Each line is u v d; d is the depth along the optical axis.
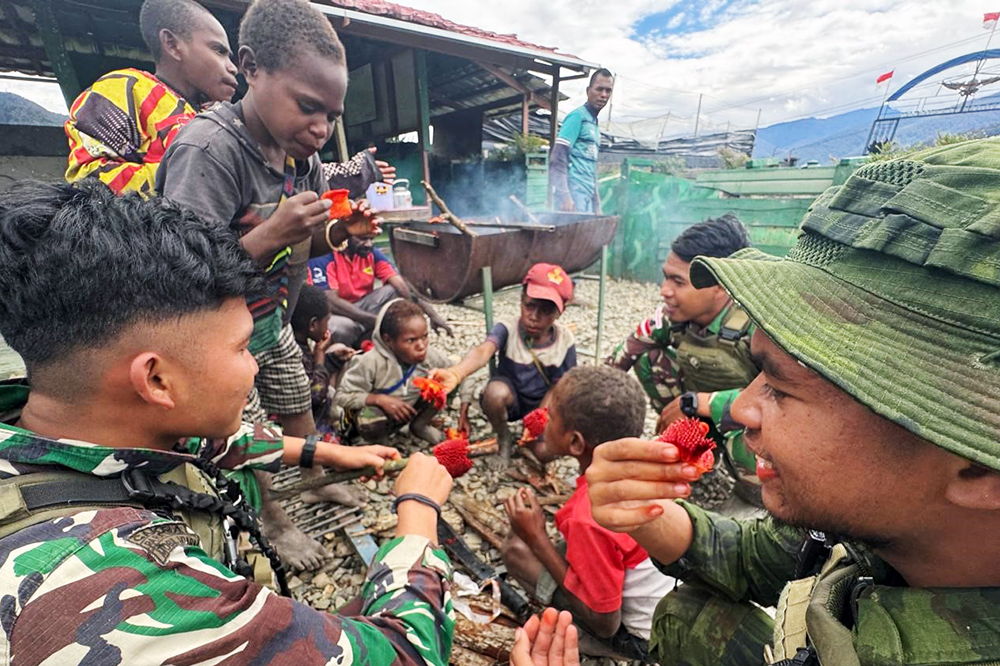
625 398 1.65
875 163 0.60
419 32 5.10
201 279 0.65
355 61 7.05
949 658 0.57
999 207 0.47
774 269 0.64
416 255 3.84
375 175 3.61
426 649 0.86
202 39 2.27
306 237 1.59
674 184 7.77
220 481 0.97
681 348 2.57
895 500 0.56
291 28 1.50
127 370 0.64
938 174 0.52
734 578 1.20
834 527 0.63
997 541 0.54
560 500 2.43
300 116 1.60
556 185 6.14
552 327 3.07
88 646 0.52
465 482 2.63
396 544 1.03
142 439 0.71
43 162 4.71
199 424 0.73
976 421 0.46
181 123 2.07
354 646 0.73
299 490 1.49
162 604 0.57
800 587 0.88
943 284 0.50
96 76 5.02
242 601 0.64
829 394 0.57
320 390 2.84
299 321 2.80
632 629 1.66
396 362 2.79
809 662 0.73
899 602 0.62
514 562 1.86
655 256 8.13
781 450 0.62
